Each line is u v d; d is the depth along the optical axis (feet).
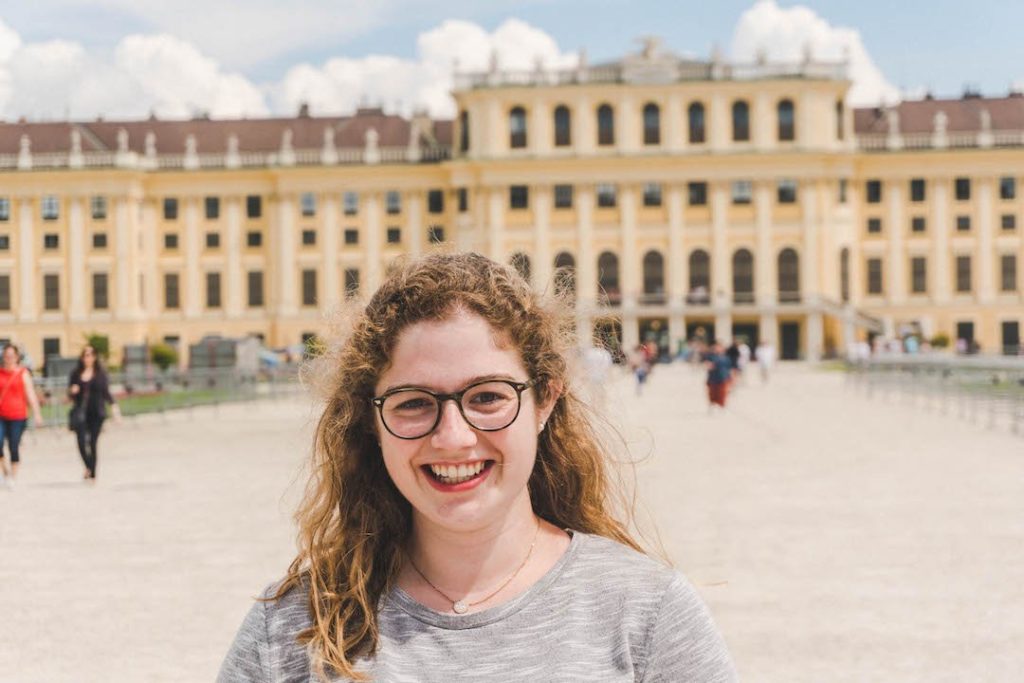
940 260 293.02
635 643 10.89
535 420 11.98
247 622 11.60
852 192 292.40
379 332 11.43
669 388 177.27
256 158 300.81
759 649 30.12
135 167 297.33
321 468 11.98
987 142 291.38
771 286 287.89
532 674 10.71
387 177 297.33
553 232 289.94
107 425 119.55
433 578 11.55
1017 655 29.30
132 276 298.76
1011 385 95.76
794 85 286.25
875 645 30.40
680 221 289.12
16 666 29.50
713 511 52.37
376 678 10.81
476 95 289.94
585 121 288.92
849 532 46.73
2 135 312.09
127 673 28.94
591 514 12.85
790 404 136.26
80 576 40.50
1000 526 47.70
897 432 95.55
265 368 176.04
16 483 68.95
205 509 56.44
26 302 298.35
